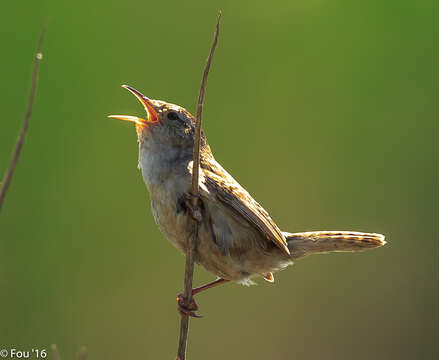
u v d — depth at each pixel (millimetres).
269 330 13875
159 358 13016
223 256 6629
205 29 14969
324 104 15367
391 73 15781
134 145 13844
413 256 15195
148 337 13086
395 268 15125
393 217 15148
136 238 13414
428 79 15750
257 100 15094
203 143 7176
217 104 14828
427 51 15828
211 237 6488
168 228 6656
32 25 13523
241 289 13961
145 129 7043
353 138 15359
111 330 12953
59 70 13562
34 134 13133
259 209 6789
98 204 13344
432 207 15391
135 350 12992
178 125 6988
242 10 15367
